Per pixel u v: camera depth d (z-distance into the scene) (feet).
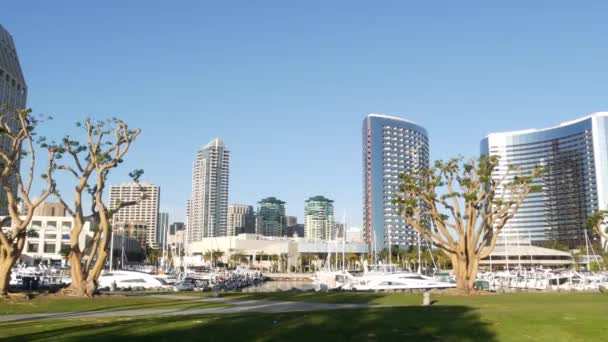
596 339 83.35
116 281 282.36
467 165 213.46
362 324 96.53
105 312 129.80
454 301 162.91
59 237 638.94
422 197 218.38
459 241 211.61
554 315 110.32
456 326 94.73
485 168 209.56
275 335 84.64
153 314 122.83
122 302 159.33
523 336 85.51
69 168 186.09
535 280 341.21
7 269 168.55
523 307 133.18
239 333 86.12
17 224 172.04
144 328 90.53
